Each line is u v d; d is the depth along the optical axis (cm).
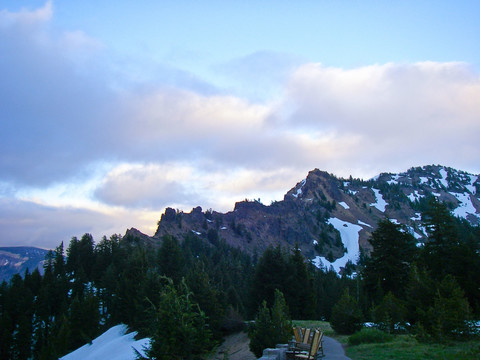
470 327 2231
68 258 11769
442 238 5072
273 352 1791
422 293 3114
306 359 1709
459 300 2364
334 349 2356
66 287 9425
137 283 5962
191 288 3988
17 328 7612
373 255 5500
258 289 5688
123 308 6253
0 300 8744
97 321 6906
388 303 2955
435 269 4872
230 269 13450
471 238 5481
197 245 19400
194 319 1962
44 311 8444
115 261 10156
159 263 6662
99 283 9150
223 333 4112
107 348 4928
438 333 2189
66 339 6088
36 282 10294
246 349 3219
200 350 1909
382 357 1877
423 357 1788
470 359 1667
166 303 1872
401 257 5359
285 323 2348
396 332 2830
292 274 5788
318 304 7781
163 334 1811
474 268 4456
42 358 5862
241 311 7281
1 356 6919
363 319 3216
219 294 4494
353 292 7262
